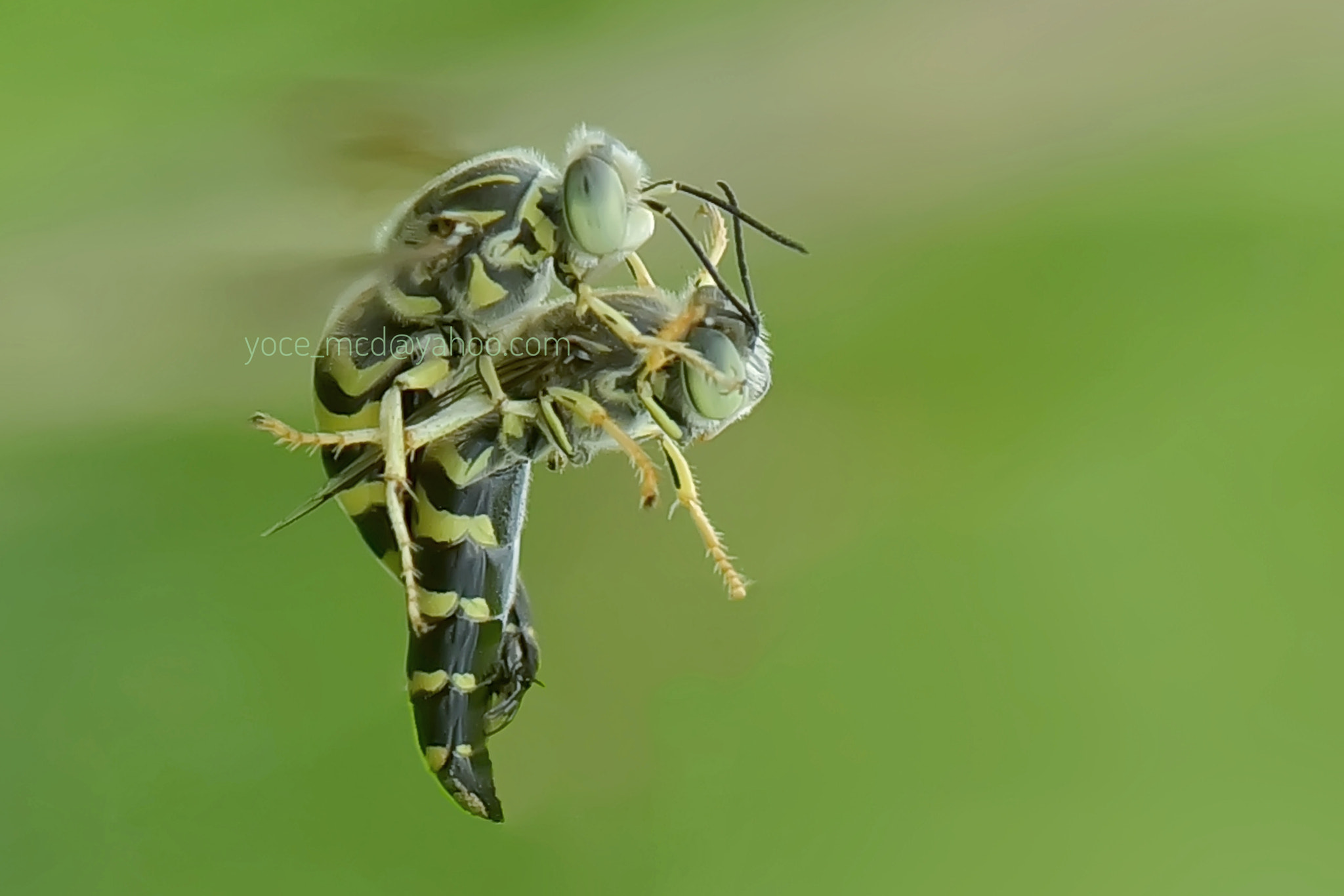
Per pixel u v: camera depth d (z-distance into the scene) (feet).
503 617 0.74
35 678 0.77
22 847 0.76
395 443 0.73
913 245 0.81
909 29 0.80
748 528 0.80
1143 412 0.81
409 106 0.73
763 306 0.80
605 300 0.74
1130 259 0.82
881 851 0.78
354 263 0.73
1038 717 0.79
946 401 0.81
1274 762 0.79
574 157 0.73
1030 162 0.82
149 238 0.73
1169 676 0.79
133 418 0.76
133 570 0.77
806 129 0.79
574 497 0.79
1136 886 0.77
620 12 0.77
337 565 0.78
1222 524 0.80
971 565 0.80
